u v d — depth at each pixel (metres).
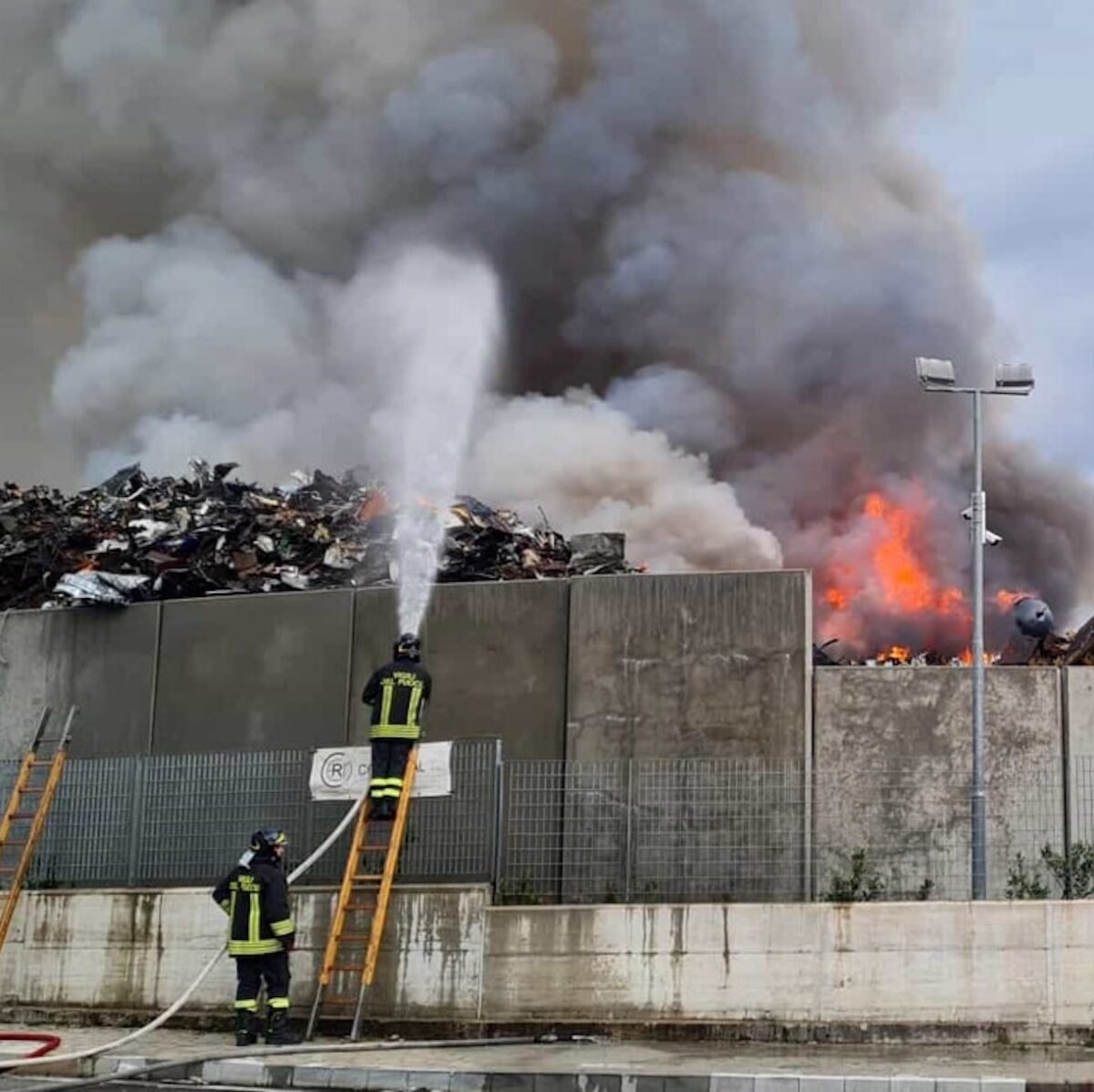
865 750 18.02
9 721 20.67
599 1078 13.34
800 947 15.83
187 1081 14.20
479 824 17.77
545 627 19.11
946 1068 13.65
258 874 15.63
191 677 20.16
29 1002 17.80
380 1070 13.79
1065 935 15.49
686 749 18.36
